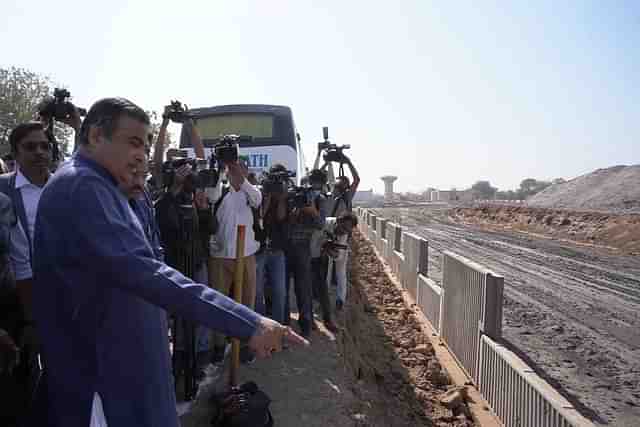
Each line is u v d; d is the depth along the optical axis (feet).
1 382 7.80
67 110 13.53
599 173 183.01
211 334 15.47
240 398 11.38
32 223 10.25
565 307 33.40
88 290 5.46
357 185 25.59
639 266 52.70
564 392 19.49
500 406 16.42
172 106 14.79
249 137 18.13
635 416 17.54
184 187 12.87
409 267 35.04
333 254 21.93
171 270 5.41
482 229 110.42
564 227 95.04
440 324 24.88
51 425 5.78
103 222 5.32
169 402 6.06
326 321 21.06
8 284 8.61
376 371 20.81
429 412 17.47
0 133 76.54
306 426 12.64
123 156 6.00
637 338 26.68
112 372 5.57
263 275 18.26
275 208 18.30
